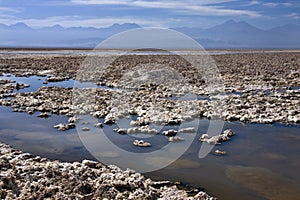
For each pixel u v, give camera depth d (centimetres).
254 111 1639
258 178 929
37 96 1945
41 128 1365
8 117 1525
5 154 988
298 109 1669
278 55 6819
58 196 700
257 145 1205
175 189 818
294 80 2748
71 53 6669
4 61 4241
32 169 830
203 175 939
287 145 1207
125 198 710
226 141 1246
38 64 3888
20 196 695
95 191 732
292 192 853
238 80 2730
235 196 822
